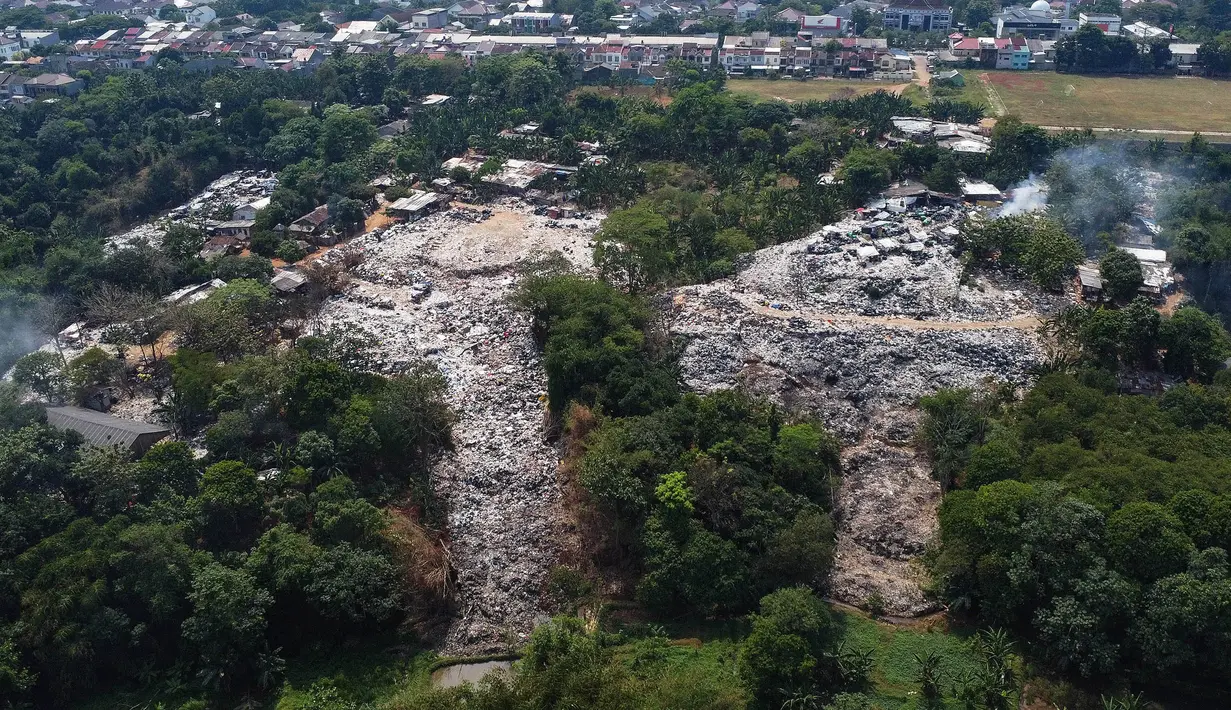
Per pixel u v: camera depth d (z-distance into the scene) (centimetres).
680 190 15150
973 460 8056
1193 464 7588
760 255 12400
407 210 15162
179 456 8319
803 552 7238
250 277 12825
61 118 18825
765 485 7931
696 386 9594
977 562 7094
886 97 19962
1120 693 6431
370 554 7588
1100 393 8856
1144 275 11931
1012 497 7169
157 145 17738
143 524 7588
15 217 15762
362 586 7331
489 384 10225
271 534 7631
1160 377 9862
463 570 8038
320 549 7562
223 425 8750
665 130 17838
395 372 10419
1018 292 11450
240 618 7038
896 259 11806
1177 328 9856
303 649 7425
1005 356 9912
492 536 8288
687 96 18800
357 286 12631
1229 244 12369
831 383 9706
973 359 9894
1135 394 9488
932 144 16375
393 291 12519
